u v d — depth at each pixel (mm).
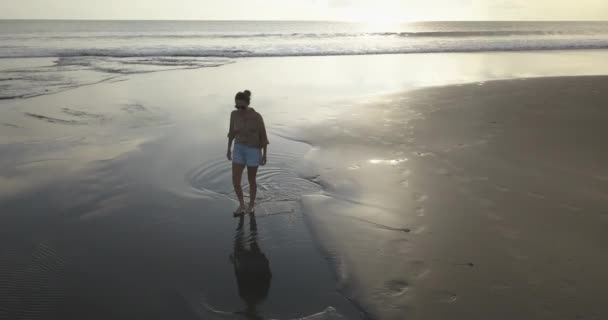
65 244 3879
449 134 7379
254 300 3049
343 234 4035
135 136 7582
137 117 9086
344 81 14805
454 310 2859
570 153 6113
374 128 8031
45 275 3375
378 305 2949
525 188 4922
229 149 4570
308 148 6934
